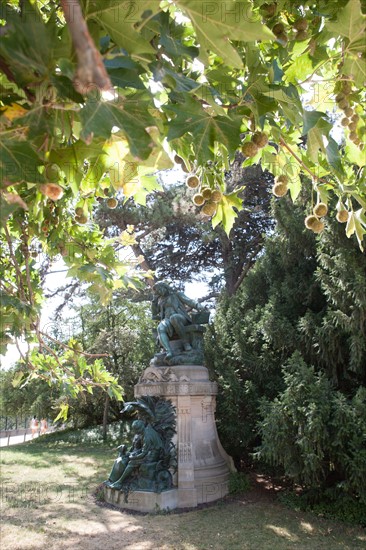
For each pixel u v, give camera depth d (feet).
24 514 26.30
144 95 3.74
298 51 7.48
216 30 3.86
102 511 26.78
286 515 25.91
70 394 14.12
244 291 41.09
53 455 50.06
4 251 12.03
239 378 34.73
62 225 10.59
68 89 3.39
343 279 27.58
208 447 30.19
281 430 25.79
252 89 5.37
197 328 32.60
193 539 22.40
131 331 62.95
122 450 30.48
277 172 8.45
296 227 33.32
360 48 5.03
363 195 8.27
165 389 29.89
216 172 8.54
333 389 28.60
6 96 3.73
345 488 23.99
